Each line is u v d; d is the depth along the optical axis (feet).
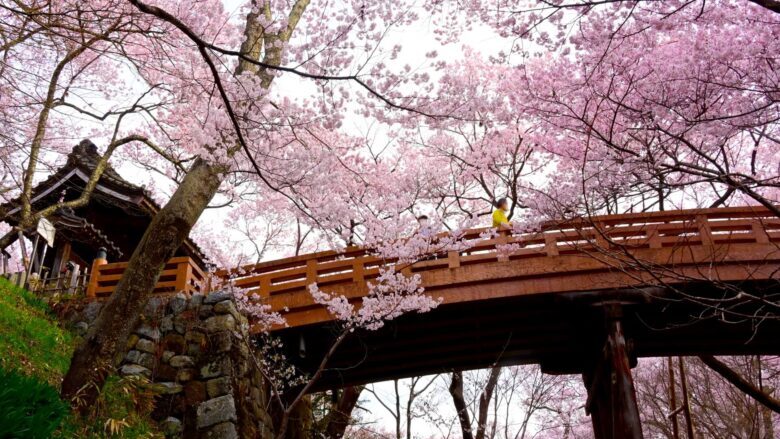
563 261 38.40
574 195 33.78
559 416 64.64
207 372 37.40
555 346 45.29
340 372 47.34
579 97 34.37
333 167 32.55
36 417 16.24
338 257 42.09
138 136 49.08
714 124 28.81
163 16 16.67
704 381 63.82
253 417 37.78
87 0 23.22
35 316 37.73
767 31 28.68
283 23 30.17
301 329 41.78
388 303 38.37
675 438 54.80
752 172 35.01
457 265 39.27
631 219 38.14
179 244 27.68
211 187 28.68
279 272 42.01
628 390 34.60
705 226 37.63
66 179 51.24
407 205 51.31
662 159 29.32
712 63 29.37
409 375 48.88
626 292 37.01
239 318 40.42
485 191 54.49
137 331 38.88
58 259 52.08
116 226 55.36
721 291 37.14
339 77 19.11
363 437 64.80
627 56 31.60
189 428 35.40
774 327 41.04
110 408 29.07
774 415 65.05
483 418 48.47
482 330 43.01
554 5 20.58
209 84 30.53
